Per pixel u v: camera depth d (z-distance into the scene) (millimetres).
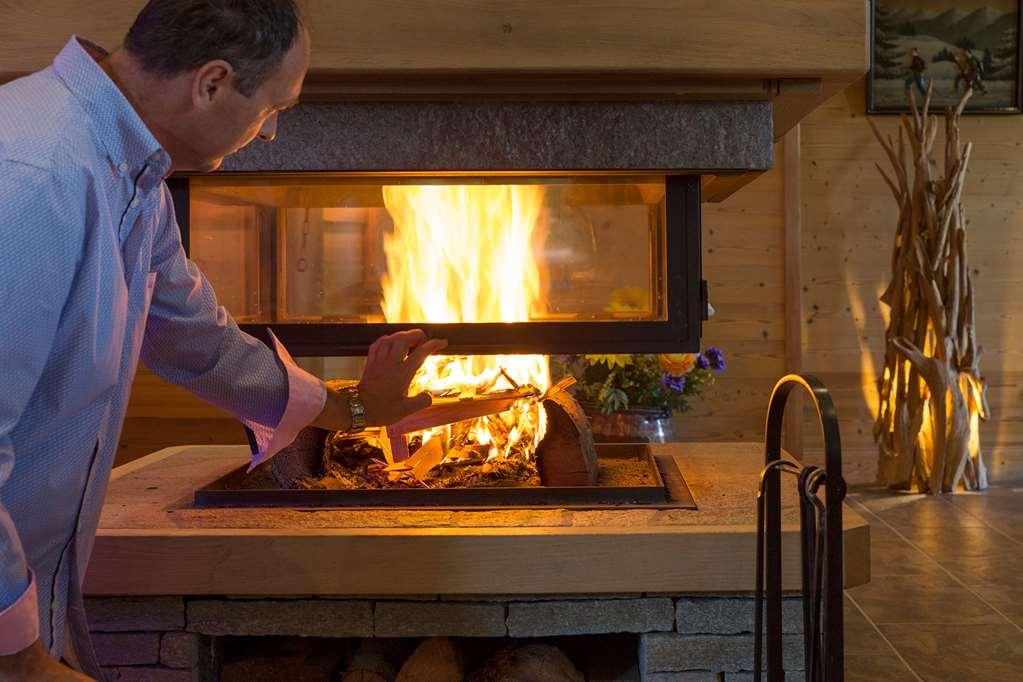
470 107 1890
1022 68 4750
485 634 1843
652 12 1790
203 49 1177
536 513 1924
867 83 4738
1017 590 3070
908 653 2555
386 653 2068
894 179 4773
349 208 2027
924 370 4434
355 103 1891
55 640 1273
